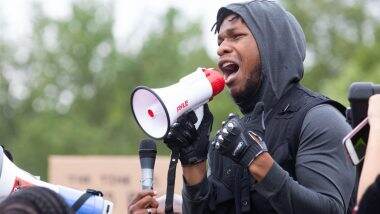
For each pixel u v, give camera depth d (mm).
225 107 32688
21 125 41625
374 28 46406
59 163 12344
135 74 43094
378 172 3982
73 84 43844
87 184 12305
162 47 42906
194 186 5137
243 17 5242
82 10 44031
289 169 5125
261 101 5223
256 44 5223
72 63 43844
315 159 5020
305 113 5133
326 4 48219
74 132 38469
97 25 43938
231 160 5219
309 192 4840
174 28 43531
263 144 4793
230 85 5281
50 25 44719
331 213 4879
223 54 5285
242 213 5137
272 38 5219
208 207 5223
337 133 5055
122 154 38844
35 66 44219
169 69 42594
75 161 12312
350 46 47312
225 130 4773
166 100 4945
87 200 5020
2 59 44312
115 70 43125
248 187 5133
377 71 32500
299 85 5262
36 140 38219
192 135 5090
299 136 5113
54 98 43594
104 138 38969
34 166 38094
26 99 43875
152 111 4980
